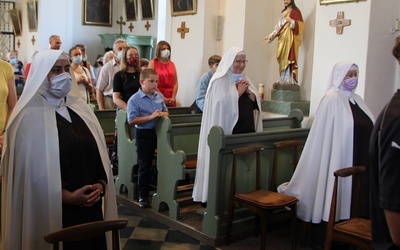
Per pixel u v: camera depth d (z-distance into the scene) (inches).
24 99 87.4
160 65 237.6
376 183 65.9
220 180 151.2
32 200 87.0
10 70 125.4
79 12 426.0
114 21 444.1
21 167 86.4
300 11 248.2
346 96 149.8
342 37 194.5
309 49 244.8
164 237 159.9
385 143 60.7
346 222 123.2
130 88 201.5
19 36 479.5
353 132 144.9
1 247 95.7
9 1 490.0
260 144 162.7
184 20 273.1
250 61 256.7
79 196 88.1
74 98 96.9
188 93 272.7
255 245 154.6
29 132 86.7
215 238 151.8
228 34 260.8
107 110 222.8
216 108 162.2
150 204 188.2
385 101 197.2
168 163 171.8
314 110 206.5
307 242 156.7
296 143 170.6
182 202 194.4
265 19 261.3
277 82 244.8
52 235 73.6
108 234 99.7
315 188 149.5
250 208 142.1
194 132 186.5
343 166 144.9
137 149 181.6
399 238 60.2
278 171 171.8
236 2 254.8
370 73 188.9
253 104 172.4
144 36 380.8
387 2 191.8
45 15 414.3
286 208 146.1
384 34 192.4
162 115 172.9
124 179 198.4
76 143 90.9
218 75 164.9
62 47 419.5
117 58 231.9
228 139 149.6
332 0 196.5
